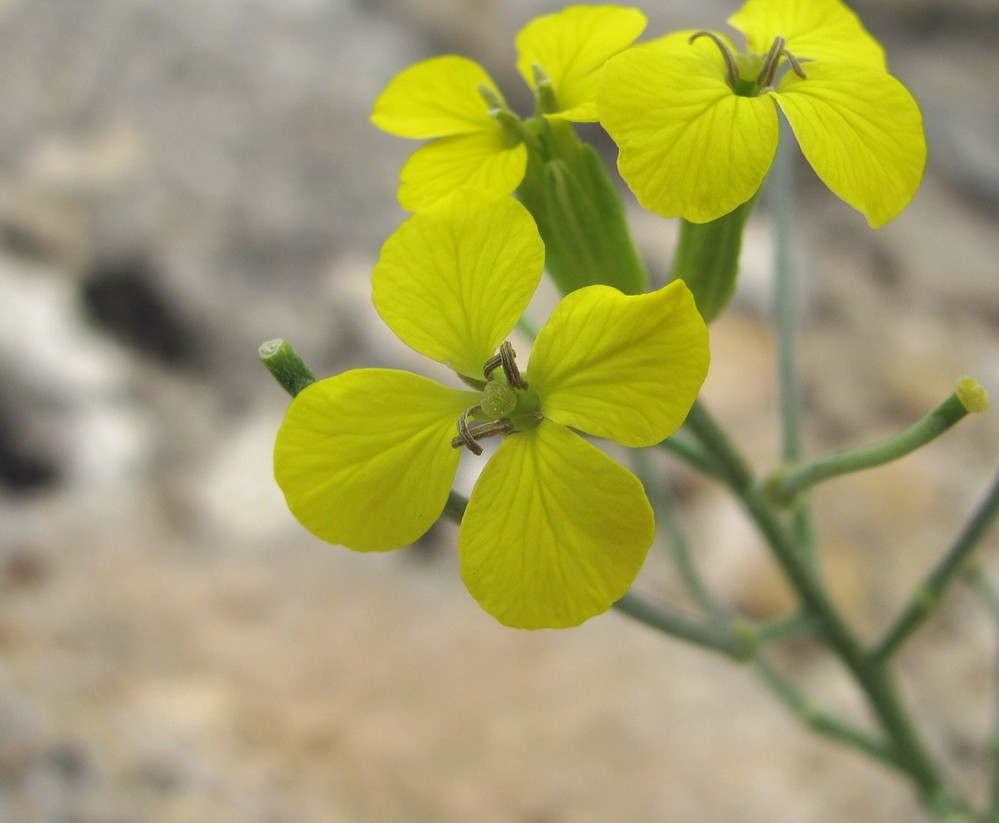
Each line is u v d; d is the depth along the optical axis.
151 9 0.18
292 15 0.19
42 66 0.18
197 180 0.16
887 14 0.21
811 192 0.19
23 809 0.09
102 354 0.15
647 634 0.13
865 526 0.14
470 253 0.06
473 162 0.07
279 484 0.06
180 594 0.12
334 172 0.17
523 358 0.15
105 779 0.10
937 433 0.07
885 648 0.08
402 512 0.06
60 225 0.16
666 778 0.11
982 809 0.12
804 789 0.11
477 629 0.13
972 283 0.17
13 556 0.13
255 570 0.13
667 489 0.15
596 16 0.07
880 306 0.17
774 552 0.08
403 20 0.20
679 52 0.06
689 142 0.06
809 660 0.13
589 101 0.07
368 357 0.15
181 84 0.17
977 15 0.21
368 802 0.11
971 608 0.13
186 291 0.15
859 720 0.12
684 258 0.07
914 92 0.20
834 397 0.16
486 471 0.06
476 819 0.11
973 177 0.18
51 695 0.10
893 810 0.11
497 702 0.12
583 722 0.12
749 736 0.12
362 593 0.13
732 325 0.16
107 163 0.16
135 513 0.13
